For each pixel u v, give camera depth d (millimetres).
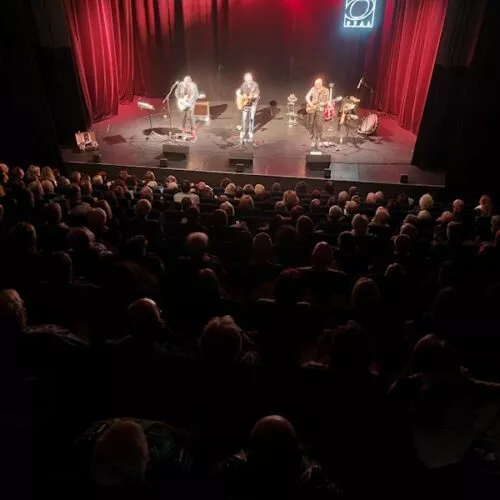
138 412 3490
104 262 4852
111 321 4219
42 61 12477
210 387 3268
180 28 16078
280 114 15805
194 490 2588
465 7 10719
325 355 4008
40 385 3414
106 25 14555
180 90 13312
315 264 4828
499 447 2943
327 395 3156
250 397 3309
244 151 12156
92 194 8570
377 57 15797
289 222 6707
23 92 11438
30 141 11922
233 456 2646
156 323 3367
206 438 3248
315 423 3352
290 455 2334
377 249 6164
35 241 4977
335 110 14047
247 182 11672
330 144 13500
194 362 3316
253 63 16422
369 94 16359
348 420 3088
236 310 4480
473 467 3047
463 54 11031
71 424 3350
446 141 12008
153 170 11859
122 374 3441
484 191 11195
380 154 13039
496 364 4086
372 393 3066
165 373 3389
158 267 4969
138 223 6547
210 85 16734
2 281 4773
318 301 4902
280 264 5617
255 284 5172
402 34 14648
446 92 11500
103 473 2324
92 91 14531
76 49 13344
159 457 2691
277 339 4031
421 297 5051
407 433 2973
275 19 15781
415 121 14320
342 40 15773
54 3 12211
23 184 7703
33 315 4367
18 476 2963
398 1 14617
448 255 6023
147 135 13914
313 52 16078
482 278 5051
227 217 6609
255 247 5012
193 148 13055
